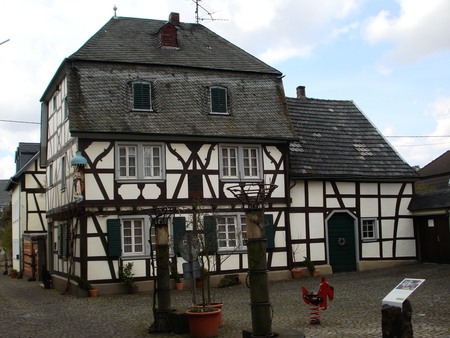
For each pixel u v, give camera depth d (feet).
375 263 69.77
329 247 68.03
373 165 72.43
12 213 117.70
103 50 63.87
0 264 121.19
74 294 57.06
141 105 61.21
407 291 25.39
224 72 67.67
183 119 61.93
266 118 66.23
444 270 61.16
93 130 56.70
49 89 72.28
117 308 46.37
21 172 97.96
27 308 48.67
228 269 61.52
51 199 73.56
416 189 97.19
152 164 59.93
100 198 57.16
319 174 67.77
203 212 60.95
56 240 69.92
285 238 65.16
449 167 118.21
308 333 31.45
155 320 34.42
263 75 69.82
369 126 79.30
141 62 63.57
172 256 59.52
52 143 73.20
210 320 32.30
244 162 64.23
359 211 70.08
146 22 73.31
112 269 56.90
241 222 63.00
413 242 72.23
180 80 64.54
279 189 65.26
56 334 34.71
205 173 61.82
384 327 25.38
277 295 50.44
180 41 71.36
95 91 59.77
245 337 27.40
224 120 64.08
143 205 58.65
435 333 29.19
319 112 79.10
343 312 38.17
